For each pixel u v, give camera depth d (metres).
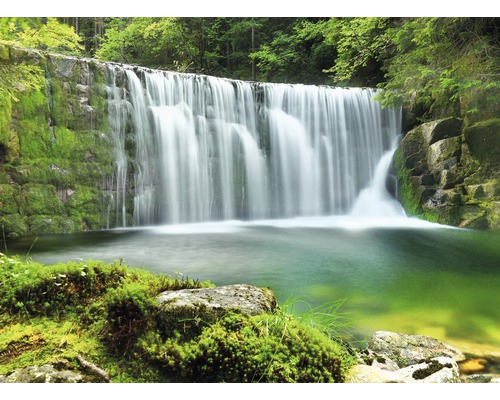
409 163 13.83
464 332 4.34
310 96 15.92
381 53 16.34
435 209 12.56
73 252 8.24
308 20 23.47
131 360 2.61
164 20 22.00
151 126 12.82
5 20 4.70
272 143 15.34
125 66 12.48
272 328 2.64
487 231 11.06
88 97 11.41
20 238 9.65
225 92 14.56
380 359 3.38
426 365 3.19
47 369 2.38
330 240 9.91
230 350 2.46
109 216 11.60
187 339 2.65
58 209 10.55
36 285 3.24
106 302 2.91
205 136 14.02
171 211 13.20
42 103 10.48
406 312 4.94
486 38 11.31
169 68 24.89
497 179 11.98
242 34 25.80
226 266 7.16
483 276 6.69
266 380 2.38
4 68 8.01
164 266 7.10
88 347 2.72
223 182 14.35
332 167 15.91
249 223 13.48
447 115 13.79
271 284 6.12
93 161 11.33
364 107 15.89
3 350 2.66
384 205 14.75
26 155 10.19
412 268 7.25
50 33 5.75
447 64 11.74
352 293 5.71
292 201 15.56
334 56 22.45
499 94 11.66
